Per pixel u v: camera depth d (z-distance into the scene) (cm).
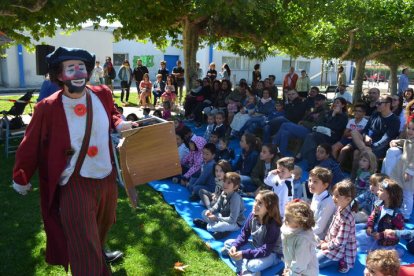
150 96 1484
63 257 282
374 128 616
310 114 835
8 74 2178
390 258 259
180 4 1020
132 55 2783
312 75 3369
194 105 1153
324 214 390
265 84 1145
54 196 276
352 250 361
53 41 2153
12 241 409
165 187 600
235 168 629
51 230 281
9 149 775
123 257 385
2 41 805
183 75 1559
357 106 660
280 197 427
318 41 1386
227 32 1140
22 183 268
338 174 539
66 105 262
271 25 1124
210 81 1221
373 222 399
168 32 1241
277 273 341
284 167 427
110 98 289
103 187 280
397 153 500
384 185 387
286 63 3234
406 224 471
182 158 624
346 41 1351
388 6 1230
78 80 255
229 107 955
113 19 1054
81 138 265
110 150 290
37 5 665
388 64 1712
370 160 515
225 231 425
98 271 263
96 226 270
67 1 684
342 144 657
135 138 282
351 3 1204
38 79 2277
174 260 382
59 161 262
